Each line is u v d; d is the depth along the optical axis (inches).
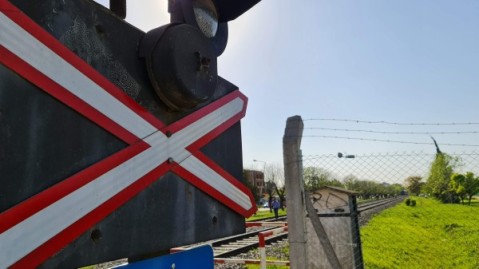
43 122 46.7
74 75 51.1
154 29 64.9
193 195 71.5
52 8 49.2
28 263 42.8
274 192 1765.5
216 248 417.1
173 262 68.8
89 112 52.5
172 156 66.6
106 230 52.9
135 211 57.9
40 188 45.3
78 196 49.3
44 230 44.8
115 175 55.0
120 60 58.9
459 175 1804.9
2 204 41.5
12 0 44.7
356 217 159.5
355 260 153.3
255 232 561.0
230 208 82.7
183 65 64.1
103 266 238.1
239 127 91.7
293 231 125.1
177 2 71.1
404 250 411.2
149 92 63.3
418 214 1013.8
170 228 64.6
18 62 44.6
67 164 48.8
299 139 131.3
